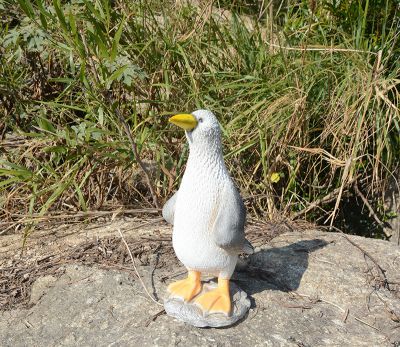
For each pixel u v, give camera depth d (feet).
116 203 3.90
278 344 2.60
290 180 4.00
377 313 2.91
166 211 2.80
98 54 3.66
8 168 3.87
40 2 3.26
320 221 4.34
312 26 4.45
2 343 2.79
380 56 3.89
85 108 3.99
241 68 4.35
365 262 3.29
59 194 3.57
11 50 4.10
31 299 3.06
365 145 3.91
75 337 2.73
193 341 2.56
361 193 4.28
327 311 2.90
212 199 2.53
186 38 4.25
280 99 3.94
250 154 4.09
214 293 2.74
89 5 3.51
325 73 4.11
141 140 3.66
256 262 3.23
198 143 2.52
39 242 3.51
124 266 3.16
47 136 3.71
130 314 2.79
